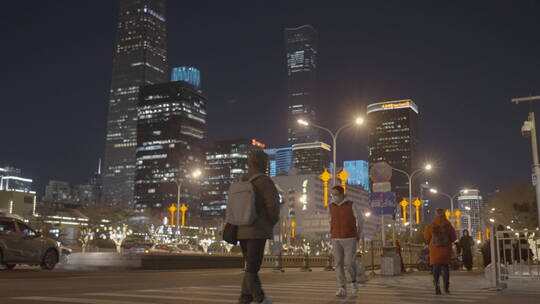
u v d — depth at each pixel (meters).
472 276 18.25
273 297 8.84
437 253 10.09
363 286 12.27
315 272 24.36
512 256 12.12
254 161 6.08
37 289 9.73
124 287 10.56
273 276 18.44
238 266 31.59
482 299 8.89
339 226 9.52
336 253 9.49
